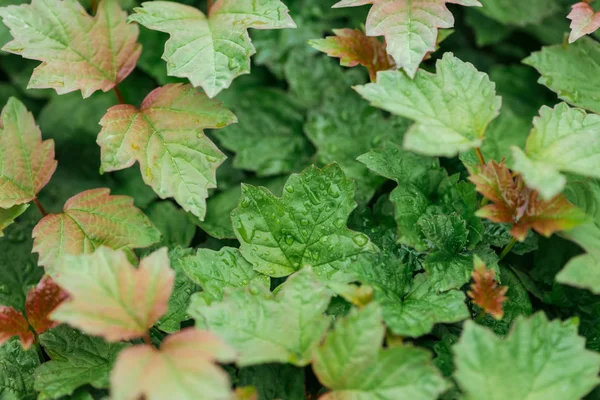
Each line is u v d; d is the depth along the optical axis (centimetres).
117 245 57
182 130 57
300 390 53
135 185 67
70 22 58
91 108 69
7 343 56
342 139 64
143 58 69
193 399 47
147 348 49
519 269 59
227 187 66
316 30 69
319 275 56
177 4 59
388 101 54
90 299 50
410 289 55
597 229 54
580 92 60
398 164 58
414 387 50
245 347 51
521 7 69
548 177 50
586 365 51
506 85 69
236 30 57
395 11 57
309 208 57
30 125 58
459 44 72
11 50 57
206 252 56
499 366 50
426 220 55
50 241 56
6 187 57
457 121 54
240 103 68
